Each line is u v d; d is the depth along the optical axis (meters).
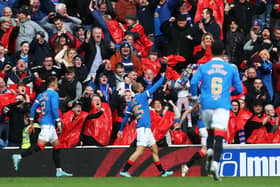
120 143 49.66
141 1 64.69
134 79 53.91
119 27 61.94
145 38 61.72
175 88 55.34
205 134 43.44
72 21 60.81
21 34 58.94
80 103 48.41
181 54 60.56
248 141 51.22
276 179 40.00
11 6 62.34
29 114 47.78
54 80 43.44
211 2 65.12
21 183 36.00
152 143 43.56
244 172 47.59
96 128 48.28
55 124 48.22
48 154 46.69
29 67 55.72
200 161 47.50
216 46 34.38
